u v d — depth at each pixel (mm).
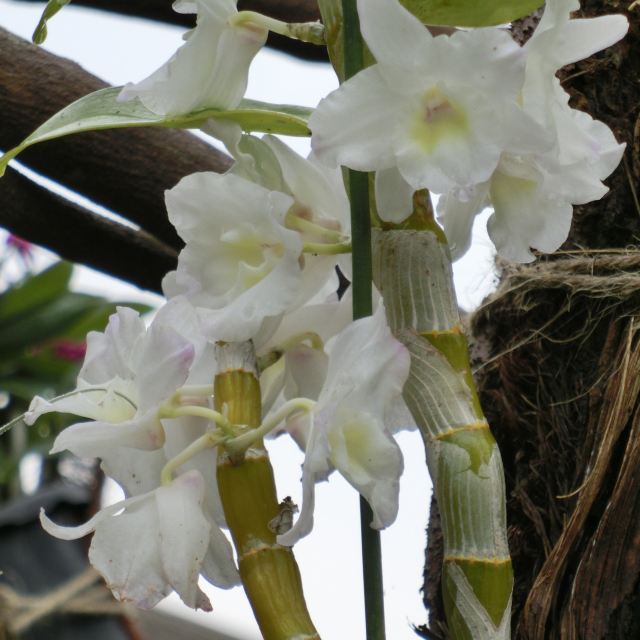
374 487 823
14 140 1176
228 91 885
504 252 861
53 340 2188
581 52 846
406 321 859
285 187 890
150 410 854
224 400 843
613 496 944
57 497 1711
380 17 829
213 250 851
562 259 1027
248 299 840
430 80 830
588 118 875
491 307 1046
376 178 847
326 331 891
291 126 896
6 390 2158
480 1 886
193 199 849
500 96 826
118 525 837
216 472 846
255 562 832
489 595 838
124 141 1189
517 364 1028
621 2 1035
